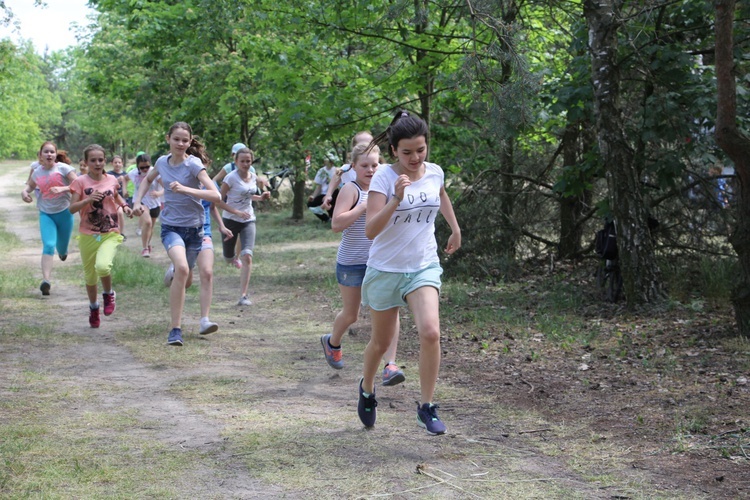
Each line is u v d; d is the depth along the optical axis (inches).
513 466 171.2
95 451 177.2
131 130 1603.1
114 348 296.2
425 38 486.3
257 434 191.0
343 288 243.0
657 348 290.5
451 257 492.1
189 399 225.3
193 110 813.9
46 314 365.7
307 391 237.5
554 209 520.1
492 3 373.1
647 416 207.8
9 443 180.5
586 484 160.6
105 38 951.0
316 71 529.0
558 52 548.7
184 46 786.8
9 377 245.1
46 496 149.6
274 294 443.5
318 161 915.4
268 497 152.1
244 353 292.5
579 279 462.6
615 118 370.0
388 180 177.8
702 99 359.3
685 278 404.8
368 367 191.6
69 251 642.8
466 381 251.8
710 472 166.4
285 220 949.2
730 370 254.2
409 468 169.0
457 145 568.4
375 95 522.3
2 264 548.1
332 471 166.6
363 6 454.6
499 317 358.3
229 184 400.2
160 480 160.1
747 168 288.7
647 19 369.7
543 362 276.8
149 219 613.6
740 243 294.8
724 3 279.0
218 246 689.0
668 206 434.0
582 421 205.8
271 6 503.5
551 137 522.9
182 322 354.3
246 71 734.5
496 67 381.7
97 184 327.6
